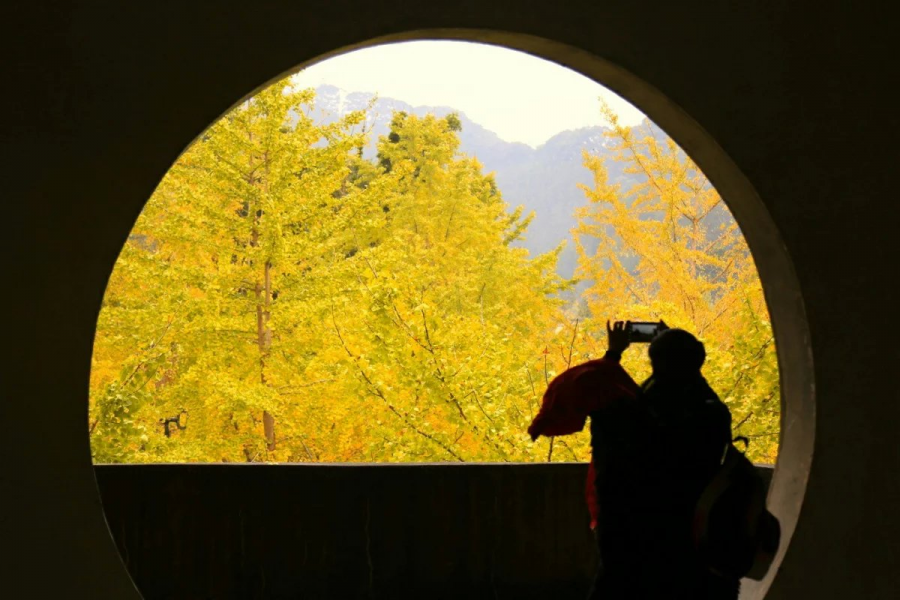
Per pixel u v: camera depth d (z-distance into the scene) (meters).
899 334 2.80
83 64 2.51
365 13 2.58
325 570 4.11
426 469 4.16
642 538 2.34
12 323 2.48
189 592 4.05
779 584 2.74
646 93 2.77
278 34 2.55
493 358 8.01
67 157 2.51
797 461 2.87
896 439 2.80
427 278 13.48
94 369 10.76
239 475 4.12
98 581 2.52
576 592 4.16
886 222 2.80
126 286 12.24
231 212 11.63
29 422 2.49
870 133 2.80
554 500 4.20
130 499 4.05
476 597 4.13
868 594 2.77
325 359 9.27
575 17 2.66
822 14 2.78
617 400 2.40
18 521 2.48
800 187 2.76
